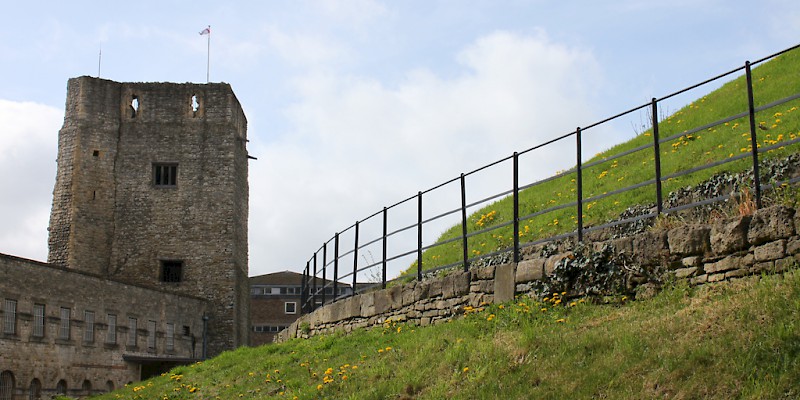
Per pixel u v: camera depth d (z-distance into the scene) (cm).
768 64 2994
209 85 6638
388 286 2309
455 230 3011
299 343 2280
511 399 1148
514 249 1659
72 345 4769
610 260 1416
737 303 1122
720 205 1622
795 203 1351
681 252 1309
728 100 2725
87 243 6284
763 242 1203
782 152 1902
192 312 6091
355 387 1491
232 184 6538
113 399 2311
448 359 1373
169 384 2305
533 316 1448
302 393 1602
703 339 1080
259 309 9881
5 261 4322
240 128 6875
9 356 4297
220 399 1888
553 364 1191
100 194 6400
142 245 6400
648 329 1180
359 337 1958
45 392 4531
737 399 956
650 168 2398
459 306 1731
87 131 6419
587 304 1417
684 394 997
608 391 1070
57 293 4684
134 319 5369
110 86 6562
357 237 2242
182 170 6519
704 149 2311
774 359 984
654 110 1423
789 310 1045
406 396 1336
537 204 2700
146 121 6556
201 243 6438
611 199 2258
